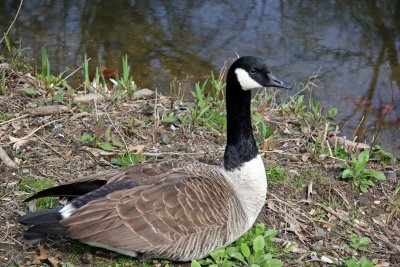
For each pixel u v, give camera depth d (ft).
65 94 28.04
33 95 27.17
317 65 36.45
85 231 17.04
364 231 21.91
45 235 17.10
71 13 41.55
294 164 24.99
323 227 21.84
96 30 39.29
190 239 18.03
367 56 37.55
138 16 41.57
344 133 30.42
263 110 28.86
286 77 34.91
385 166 25.90
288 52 37.70
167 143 25.46
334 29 40.73
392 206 23.31
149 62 35.76
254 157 19.85
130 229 17.39
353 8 43.60
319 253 20.53
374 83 34.91
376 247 21.27
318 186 23.76
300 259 20.12
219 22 41.16
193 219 17.97
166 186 18.22
